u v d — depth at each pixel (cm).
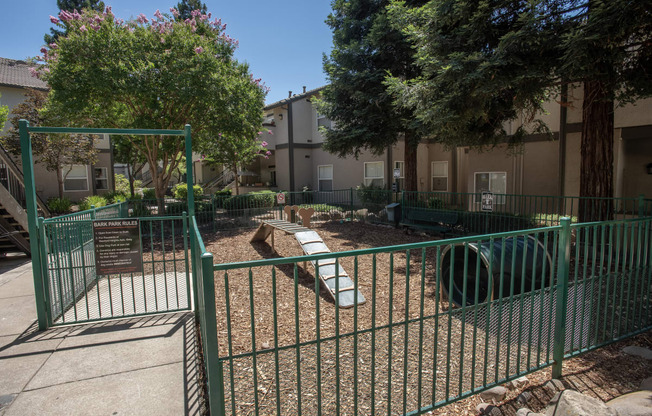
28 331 377
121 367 305
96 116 1157
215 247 875
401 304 465
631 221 335
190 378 288
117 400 260
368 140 1193
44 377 289
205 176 2811
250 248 857
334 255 204
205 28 1230
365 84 1136
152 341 353
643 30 517
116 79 966
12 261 753
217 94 1090
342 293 492
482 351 326
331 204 1415
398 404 253
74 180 1714
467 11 642
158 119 1080
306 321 411
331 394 265
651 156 858
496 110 728
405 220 1082
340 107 1245
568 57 507
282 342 356
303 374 292
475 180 1309
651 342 353
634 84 583
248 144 1591
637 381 289
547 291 303
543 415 238
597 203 681
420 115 698
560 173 1056
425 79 736
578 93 1009
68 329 382
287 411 245
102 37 984
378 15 1110
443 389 272
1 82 1506
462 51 661
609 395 271
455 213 932
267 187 2038
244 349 341
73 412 246
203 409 250
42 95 1378
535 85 588
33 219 371
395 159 1638
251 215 1222
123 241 403
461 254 511
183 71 1043
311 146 1922
